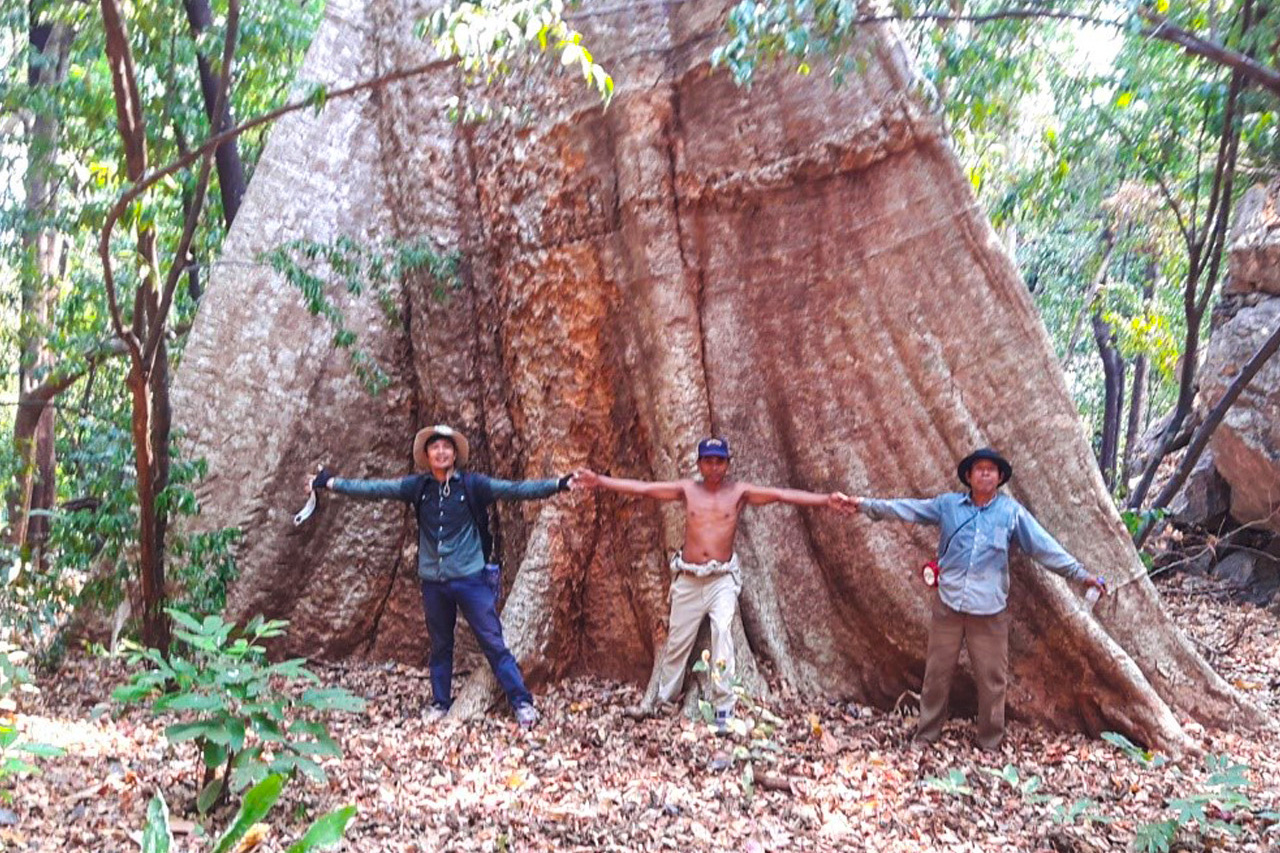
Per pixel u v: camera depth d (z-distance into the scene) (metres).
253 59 10.95
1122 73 9.87
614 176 7.39
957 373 6.98
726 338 7.21
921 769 6.09
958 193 6.92
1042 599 6.78
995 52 7.85
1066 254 19.09
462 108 7.80
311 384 7.89
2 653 5.75
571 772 5.80
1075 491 6.96
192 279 10.76
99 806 4.93
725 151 7.12
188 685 4.85
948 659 6.43
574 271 7.45
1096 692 6.68
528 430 7.59
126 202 5.55
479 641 6.69
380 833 4.82
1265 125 9.02
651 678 6.96
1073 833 5.22
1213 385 11.14
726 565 6.69
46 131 11.33
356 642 7.97
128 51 5.70
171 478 6.76
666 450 7.16
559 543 7.34
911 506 6.53
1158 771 6.14
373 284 7.92
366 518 7.96
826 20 5.57
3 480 9.47
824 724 6.72
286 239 7.93
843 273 7.07
